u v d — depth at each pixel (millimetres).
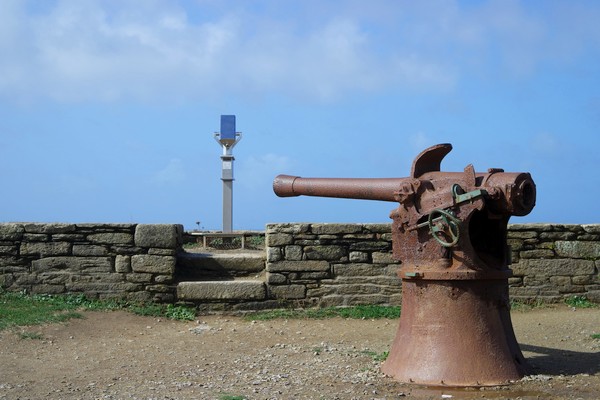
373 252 11531
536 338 9484
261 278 11828
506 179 6680
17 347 8953
